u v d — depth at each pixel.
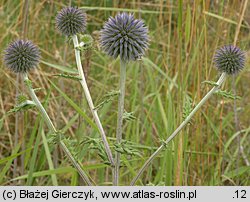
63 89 1.08
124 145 0.75
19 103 0.78
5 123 1.08
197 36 0.97
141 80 1.06
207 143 1.02
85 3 1.30
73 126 1.15
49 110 1.15
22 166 1.00
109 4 1.27
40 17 1.28
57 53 1.18
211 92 0.79
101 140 0.78
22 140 0.96
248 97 1.20
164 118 1.03
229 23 1.07
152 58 1.24
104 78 1.18
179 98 0.87
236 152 1.06
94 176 1.03
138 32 0.79
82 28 0.86
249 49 1.16
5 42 1.19
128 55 0.77
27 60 0.82
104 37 0.79
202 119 1.02
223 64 0.83
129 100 1.14
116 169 0.77
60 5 1.25
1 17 1.22
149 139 1.03
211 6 1.19
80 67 0.80
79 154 0.94
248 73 1.19
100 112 1.04
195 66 0.99
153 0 1.31
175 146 0.90
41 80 1.14
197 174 1.00
